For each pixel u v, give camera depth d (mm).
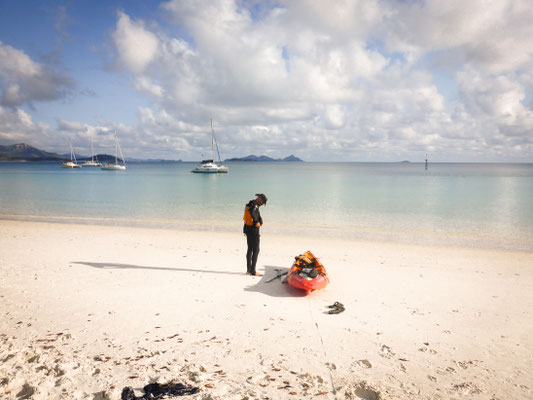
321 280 7832
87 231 16500
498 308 7152
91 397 3475
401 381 4266
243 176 93000
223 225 18797
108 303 6953
